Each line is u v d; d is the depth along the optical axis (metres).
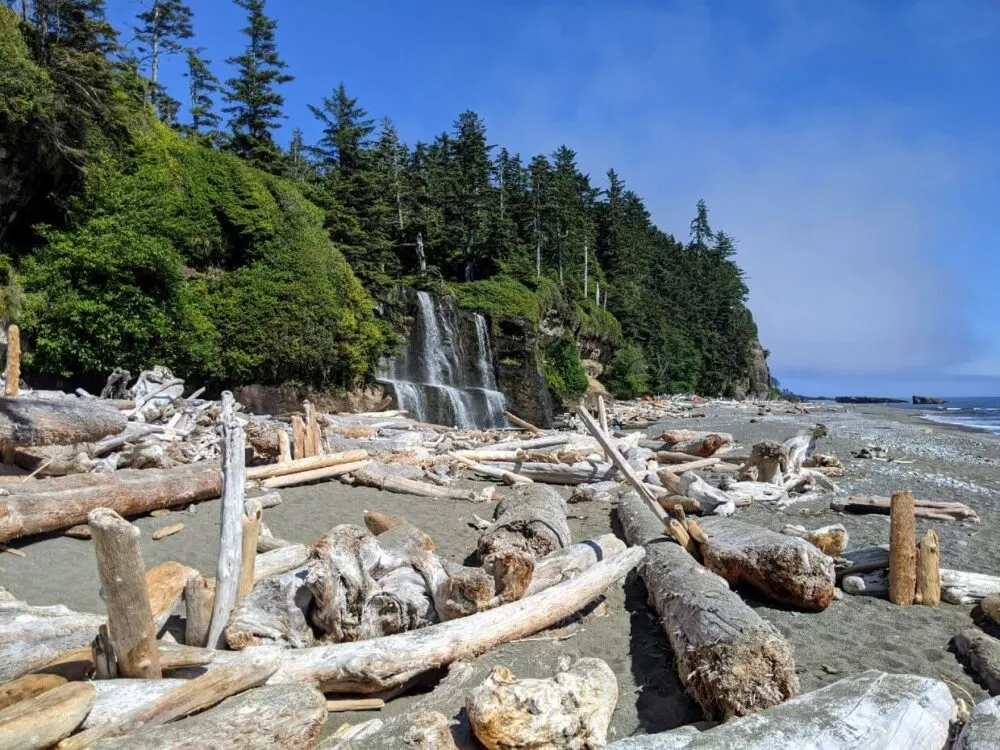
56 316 17.28
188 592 4.46
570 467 12.38
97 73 21.02
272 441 11.71
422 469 12.59
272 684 3.69
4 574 6.19
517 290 39.00
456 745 3.43
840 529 6.58
